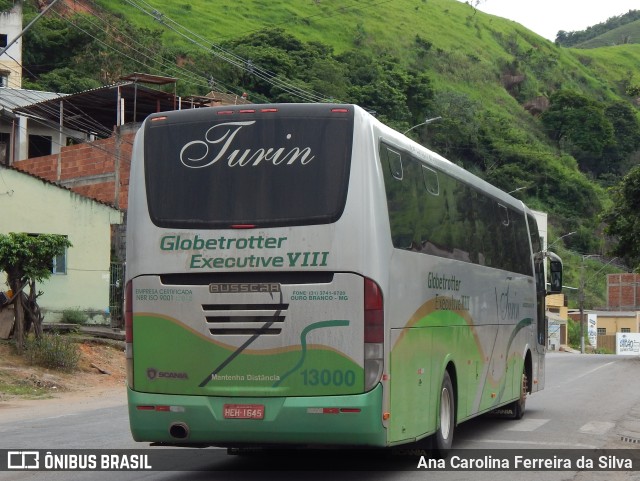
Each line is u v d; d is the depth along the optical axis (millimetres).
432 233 9766
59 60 64062
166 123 8625
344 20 136875
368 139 8227
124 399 18047
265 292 8102
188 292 8281
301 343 8008
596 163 108812
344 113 8250
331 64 77375
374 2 148125
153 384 8352
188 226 8344
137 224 8523
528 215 15625
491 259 12531
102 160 35781
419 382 9031
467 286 11164
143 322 8414
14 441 11633
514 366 13969
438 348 9773
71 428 13078
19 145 43781
